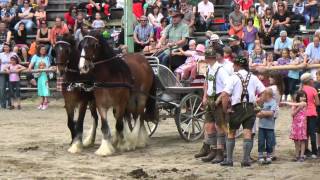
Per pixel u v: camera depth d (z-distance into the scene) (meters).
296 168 12.56
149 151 14.83
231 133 12.66
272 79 13.30
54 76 27.17
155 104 15.91
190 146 15.55
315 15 27.70
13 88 24.66
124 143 14.95
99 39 14.06
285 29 26.59
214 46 13.12
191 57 17.36
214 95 12.98
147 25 23.84
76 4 31.95
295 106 13.23
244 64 12.46
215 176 11.82
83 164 13.13
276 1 28.83
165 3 29.05
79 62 13.94
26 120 21.11
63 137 17.20
